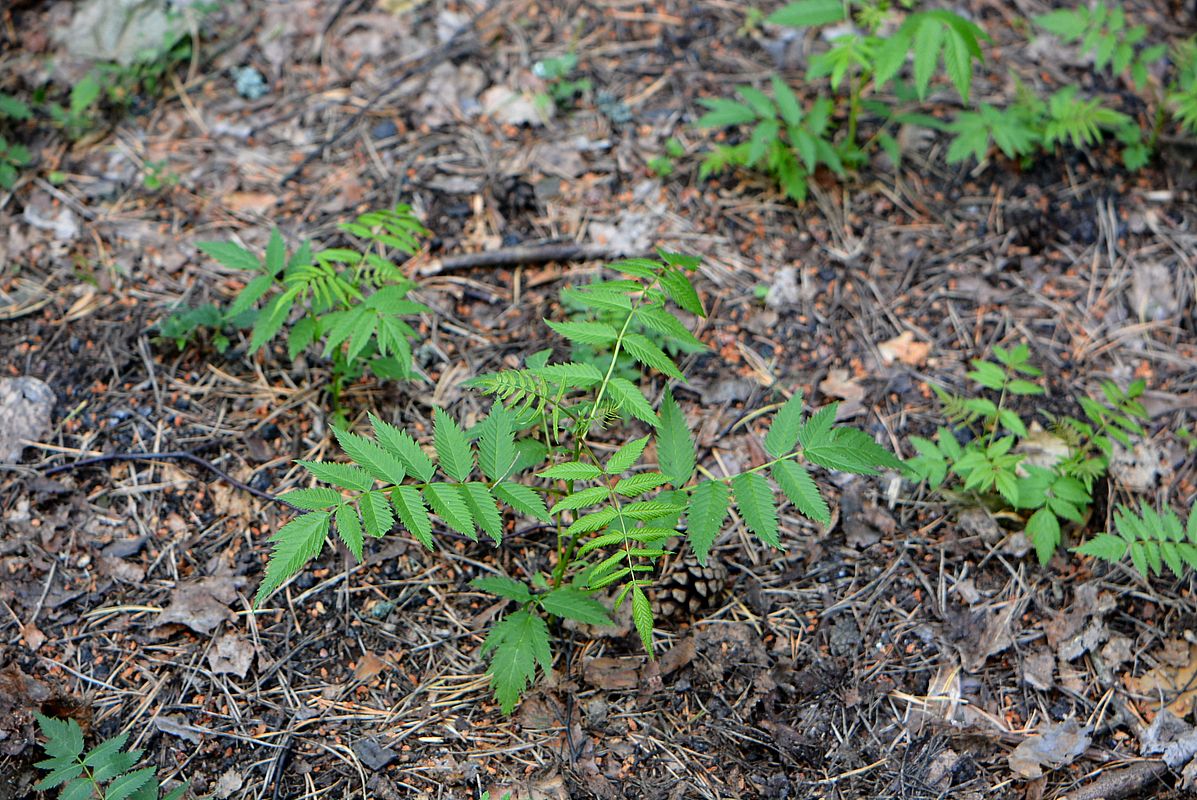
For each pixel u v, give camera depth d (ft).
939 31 4.66
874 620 4.43
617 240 4.89
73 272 4.75
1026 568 4.49
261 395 4.63
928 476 4.52
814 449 4.16
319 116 5.06
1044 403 4.69
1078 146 4.89
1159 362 4.76
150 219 4.85
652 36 5.25
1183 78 4.99
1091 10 5.30
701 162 5.03
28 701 4.25
